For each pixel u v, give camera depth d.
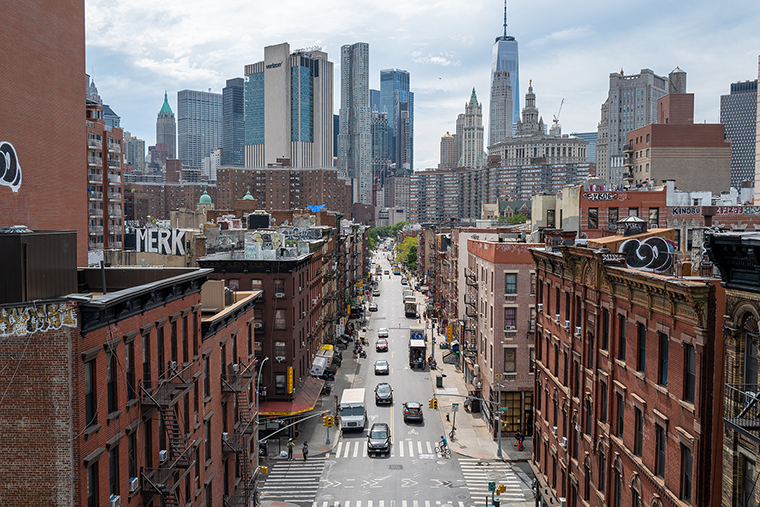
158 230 56.47
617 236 33.06
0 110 42.38
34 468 16.44
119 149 119.44
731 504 15.73
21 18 45.12
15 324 16.20
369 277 193.25
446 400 67.44
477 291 66.25
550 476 36.56
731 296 15.91
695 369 18.50
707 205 57.88
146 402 20.73
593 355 27.91
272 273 55.44
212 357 29.69
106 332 18.25
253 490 37.34
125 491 19.53
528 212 170.12
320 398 67.31
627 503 24.12
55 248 17.48
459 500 41.72
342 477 46.12
